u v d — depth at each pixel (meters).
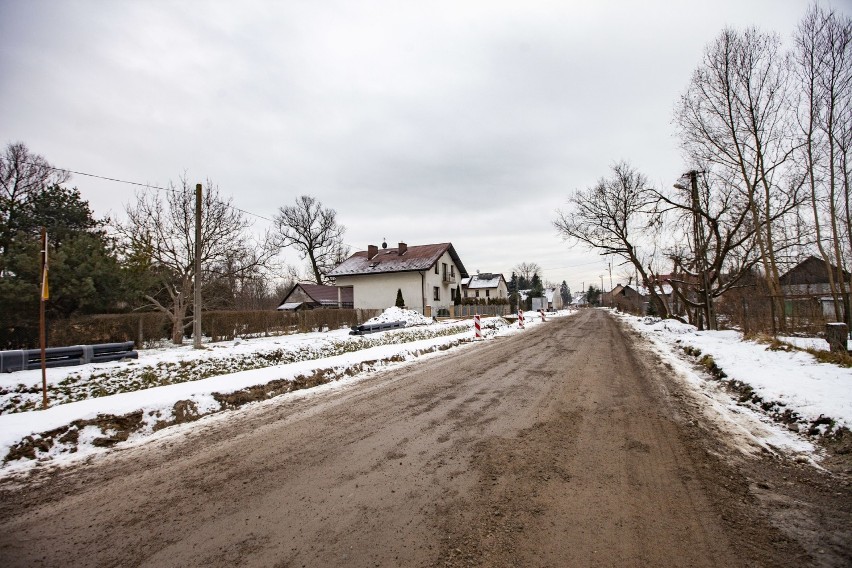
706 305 20.45
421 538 3.14
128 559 2.98
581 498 3.73
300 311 22.53
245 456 5.07
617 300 76.31
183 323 18.30
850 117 15.95
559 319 40.38
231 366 11.62
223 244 18.11
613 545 3.00
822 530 3.17
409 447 5.16
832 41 15.60
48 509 3.84
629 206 27.19
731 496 3.74
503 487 3.98
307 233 50.53
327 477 4.33
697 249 21.77
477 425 6.00
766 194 17.55
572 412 6.57
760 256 19.47
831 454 4.68
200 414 7.21
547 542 3.06
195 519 3.55
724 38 17.78
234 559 2.94
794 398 6.29
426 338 19.78
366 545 3.07
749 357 10.16
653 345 16.22
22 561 3.00
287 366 10.49
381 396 8.14
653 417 6.25
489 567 2.77
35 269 11.46
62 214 21.48
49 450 5.45
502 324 32.00
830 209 16.27
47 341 11.90
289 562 2.88
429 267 39.50
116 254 14.53
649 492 3.83
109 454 5.38
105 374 9.37
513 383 8.99
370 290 41.91
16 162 22.83
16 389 8.15
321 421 6.50
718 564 2.77
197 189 14.67
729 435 5.39
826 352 9.04
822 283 26.42
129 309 16.34
